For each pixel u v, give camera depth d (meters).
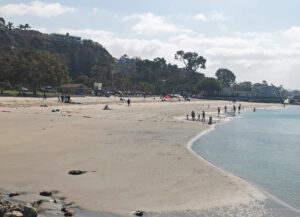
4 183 15.99
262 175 20.88
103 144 28.31
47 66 117.06
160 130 41.59
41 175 17.64
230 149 31.08
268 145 35.38
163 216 12.64
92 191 15.23
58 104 80.81
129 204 13.74
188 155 24.84
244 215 13.24
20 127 36.78
